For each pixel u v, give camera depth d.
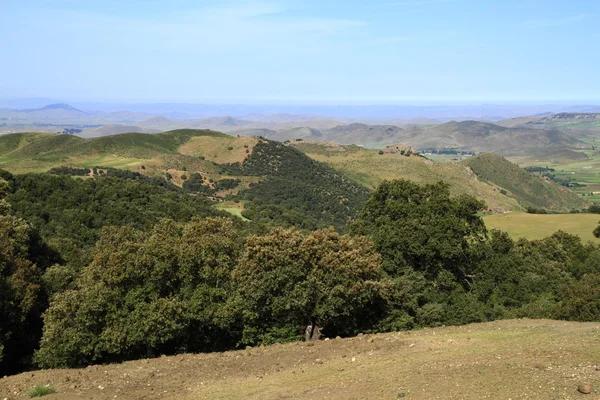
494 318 25.25
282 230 22.84
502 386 10.23
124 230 27.83
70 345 18.92
